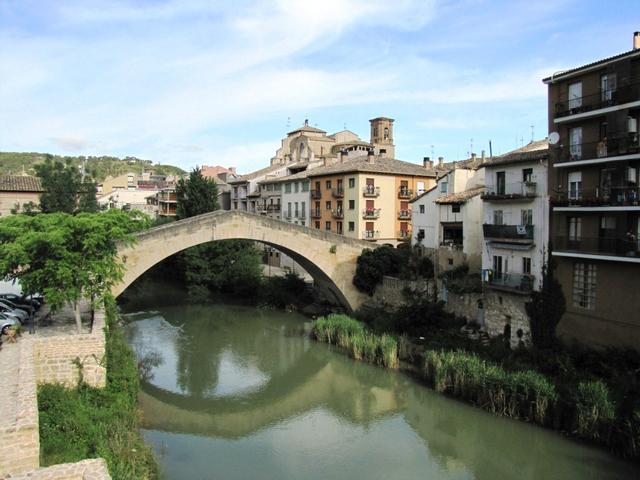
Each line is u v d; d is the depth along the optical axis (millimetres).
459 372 26016
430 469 20547
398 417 25547
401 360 31844
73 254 23359
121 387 21672
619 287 24984
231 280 55094
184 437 23469
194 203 63500
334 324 37406
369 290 43562
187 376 31547
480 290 33125
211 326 43219
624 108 24359
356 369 32250
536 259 29484
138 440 18984
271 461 21172
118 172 154875
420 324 35125
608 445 20344
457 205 38625
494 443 22219
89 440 16812
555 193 28438
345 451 22109
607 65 25594
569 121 27438
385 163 57062
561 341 27906
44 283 23016
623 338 24859
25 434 12516
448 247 39031
